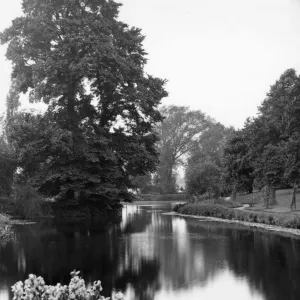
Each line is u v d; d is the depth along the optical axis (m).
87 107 34.31
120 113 34.59
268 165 29.08
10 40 31.78
